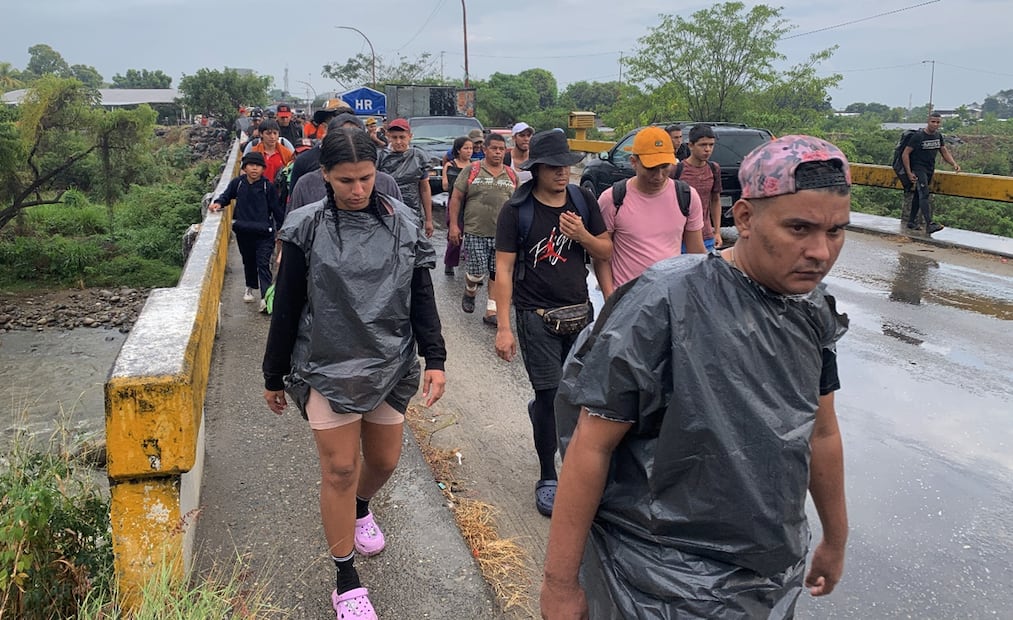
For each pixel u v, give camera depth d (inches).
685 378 64.5
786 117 1125.7
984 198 468.4
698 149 281.1
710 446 64.8
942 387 239.0
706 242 292.7
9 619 105.5
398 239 110.6
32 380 490.6
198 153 2272.4
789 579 72.2
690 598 68.0
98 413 385.1
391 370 110.1
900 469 186.2
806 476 67.9
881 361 262.4
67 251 837.8
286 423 185.8
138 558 110.1
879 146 1263.5
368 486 129.2
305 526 141.9
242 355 237.0
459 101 1114.1
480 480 178.1
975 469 186.5
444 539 141.3
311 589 124.7
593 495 70.1
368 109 1309.1
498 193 290.0
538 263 153.4
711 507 66.4
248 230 290.4
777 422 65.7
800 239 62.2
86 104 1027.9
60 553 112.7
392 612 121.7
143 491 109.2
